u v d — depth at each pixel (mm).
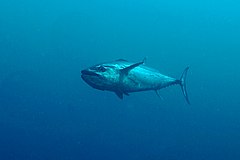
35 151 26797
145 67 6684
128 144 26875
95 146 27266
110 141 27938
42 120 35188
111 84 5883
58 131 31781
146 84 6602
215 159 23312
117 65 5980
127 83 6129
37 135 31141
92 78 5746
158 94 7051
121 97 6199
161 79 7035
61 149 27062
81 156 25391
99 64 5848
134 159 24000
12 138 29938
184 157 23109
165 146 25109
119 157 24578
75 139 29094
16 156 25500
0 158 24469
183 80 7773
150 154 23109
